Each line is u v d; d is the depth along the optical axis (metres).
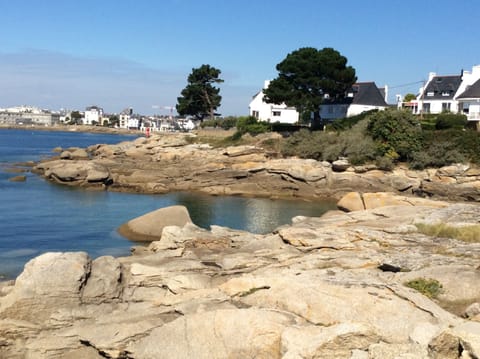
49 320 16.62
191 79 117.69
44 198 49.34
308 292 15.83
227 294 17.41
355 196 43.41
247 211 47.50
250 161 67.75
